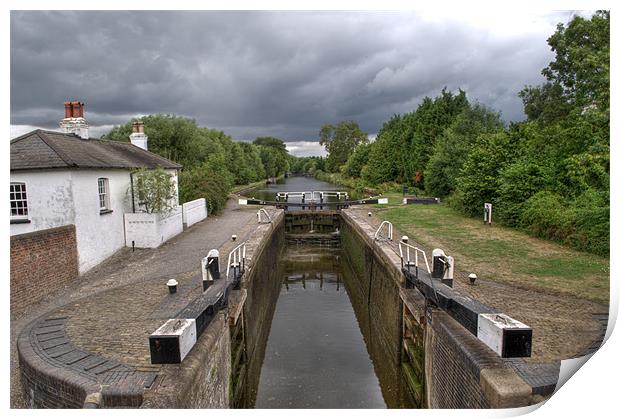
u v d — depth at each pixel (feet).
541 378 14.82
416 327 25.63
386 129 173.58
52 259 28.86
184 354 14.83
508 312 22.36
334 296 49.03
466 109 91.56
